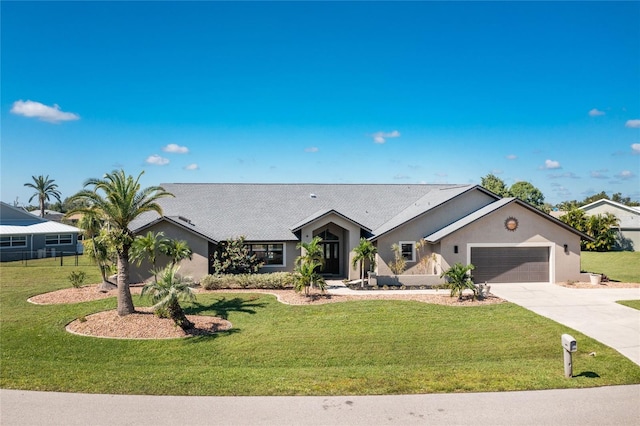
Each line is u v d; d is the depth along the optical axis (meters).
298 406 10.85
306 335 18.50
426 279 28.77
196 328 19.27
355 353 16.47
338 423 9.95
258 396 11.48
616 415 10.30
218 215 34.31
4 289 28.58
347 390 11.91
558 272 30.19
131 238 20.41
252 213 34.75
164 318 19.70
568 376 12.90
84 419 10.12
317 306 23.14
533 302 23.91
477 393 11.67
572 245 30.38
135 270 29.17
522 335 18.25
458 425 9.84
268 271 32.06
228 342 17.59
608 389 11.94
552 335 18.14
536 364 14.59
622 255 45.88
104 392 11.76
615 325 19.42
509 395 11.52
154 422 9.98
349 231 31.70
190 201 36.09
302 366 15.19
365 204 36.97
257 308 22.92
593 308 22.52
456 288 24.06
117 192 20.05
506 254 30.12
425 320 20.53
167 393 11.68
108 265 28.89
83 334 18.39
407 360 15.73
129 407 10.77
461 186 35.62
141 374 13.46
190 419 10.12
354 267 31.53
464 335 18.38
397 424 9.91
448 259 29.53
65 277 33.81
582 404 10.93
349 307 22.83
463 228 29.56
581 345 16.73
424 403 11.03
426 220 31.38
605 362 14.45
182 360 15.70
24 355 16.03
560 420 10.06
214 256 30.27
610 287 28.42
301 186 39.12
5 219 51.88
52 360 15.49
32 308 23.02
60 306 23.30
